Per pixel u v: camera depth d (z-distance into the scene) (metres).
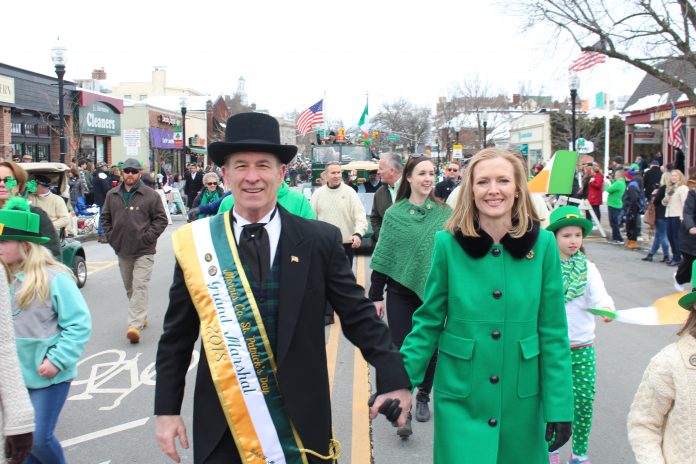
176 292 2.79
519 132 56.66
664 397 2.70
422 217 5.23
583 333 4.35
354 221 9.12
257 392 2.64
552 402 3.12
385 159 7.17
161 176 30.91
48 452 3.78
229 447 2.68
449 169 12.35
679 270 10.64
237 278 2.69
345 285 2.79
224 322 2.66
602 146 46.44
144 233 8.08
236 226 2.80
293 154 2.81
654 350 7.82
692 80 28.19
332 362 7.26
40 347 3.75
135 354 7.64
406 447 5.04
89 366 7.21
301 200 7.32
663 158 30.59
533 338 3.18
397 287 5.32
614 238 18.58
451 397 3.19
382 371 2.74
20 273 3.79
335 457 2.78
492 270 3.18
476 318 3.16
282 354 2.62
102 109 32.94
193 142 49.56
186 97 31.72
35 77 26.34
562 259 4.43
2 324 2.78
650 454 2.70
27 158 18.20
